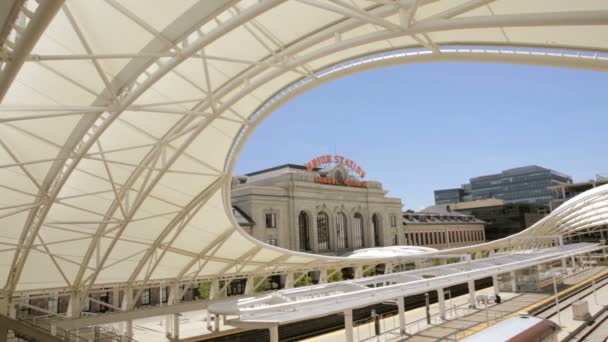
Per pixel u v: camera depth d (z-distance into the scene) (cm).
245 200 7725
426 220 12025
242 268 4188
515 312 3497
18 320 2631
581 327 3120
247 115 2456
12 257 2511
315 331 3406
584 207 7594
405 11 1192
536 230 8212
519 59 1365
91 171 2341
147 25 1466
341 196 9112
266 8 1234
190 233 3250
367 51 1916
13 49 995
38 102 1892
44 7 870
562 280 5509
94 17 1548
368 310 3978
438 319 3334
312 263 4825
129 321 3136
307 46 1648
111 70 1770
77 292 3017
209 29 1792
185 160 2564
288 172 8406
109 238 2780
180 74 1992
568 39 1334
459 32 1573
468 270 3738
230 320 2141
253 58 2014
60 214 2505
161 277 3594
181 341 3209
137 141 2338
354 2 1584
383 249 6431
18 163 1762
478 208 15912
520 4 1361
